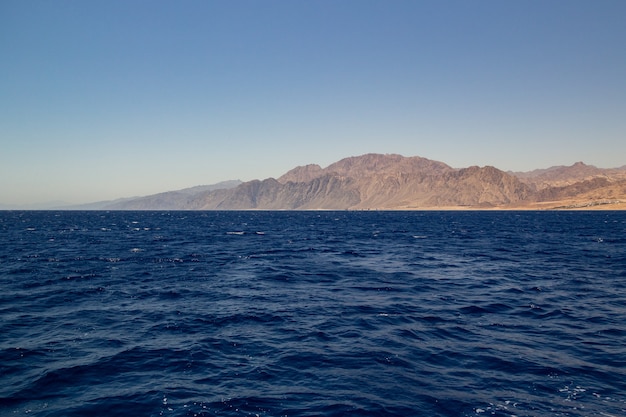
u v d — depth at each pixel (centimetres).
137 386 1172
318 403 1070
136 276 3103
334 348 1496
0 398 1089
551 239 7088
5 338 1589
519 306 2152
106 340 1577
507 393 1127
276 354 1434
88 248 5266
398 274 3262
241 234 8656
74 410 1027
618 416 1006
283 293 2495
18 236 7456
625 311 2036
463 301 2275
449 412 1023
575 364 1334
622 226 11119
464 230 10131
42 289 2577
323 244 6222
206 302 2239
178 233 8769
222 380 1216
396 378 1229
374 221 16812
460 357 1402
